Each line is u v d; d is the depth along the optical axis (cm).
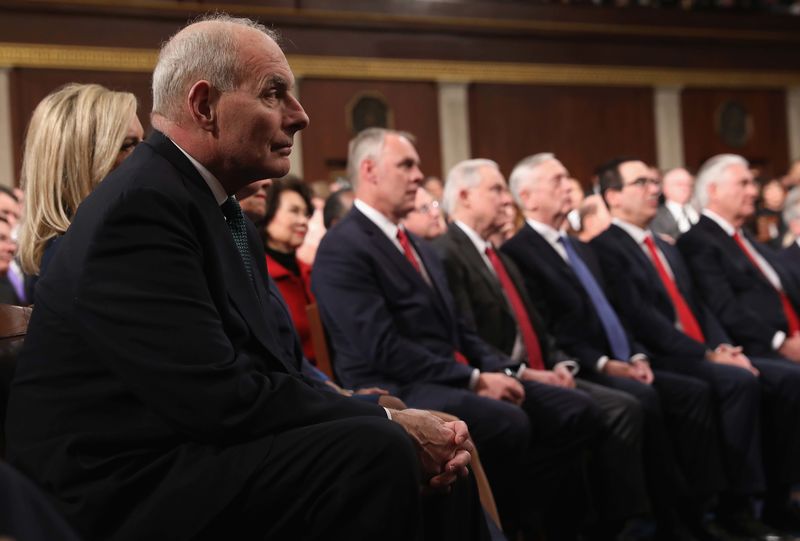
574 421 319
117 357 155
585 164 1099
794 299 464
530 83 1073
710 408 372
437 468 182
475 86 1050
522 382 331
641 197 418
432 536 193
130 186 162
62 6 845
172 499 154
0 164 830
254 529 160
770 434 397
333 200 413
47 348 161
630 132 1123
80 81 854
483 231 366
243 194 239
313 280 313
